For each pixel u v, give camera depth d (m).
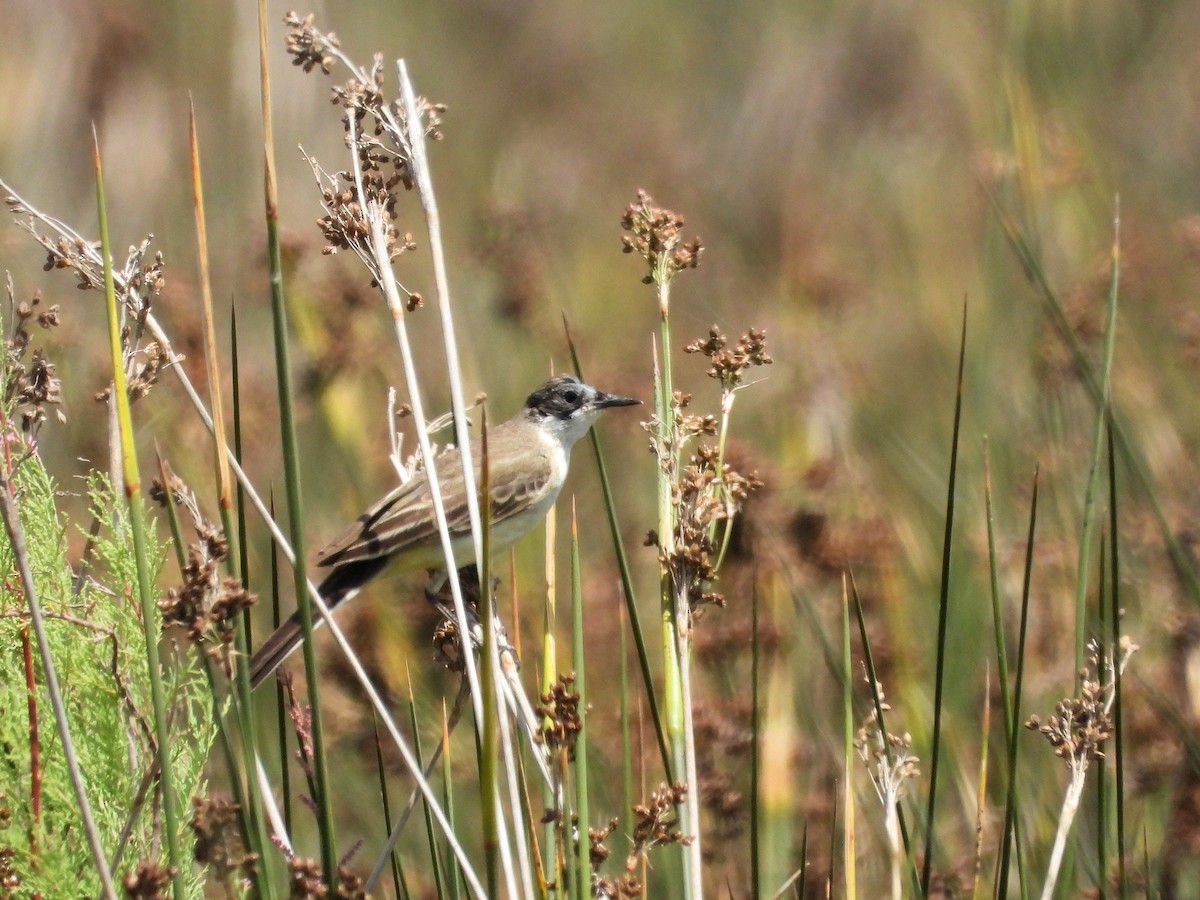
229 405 14.41
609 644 13.13
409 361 7.39
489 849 6.32
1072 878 9.18
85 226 19.00
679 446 7.77
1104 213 16.83
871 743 9.12
